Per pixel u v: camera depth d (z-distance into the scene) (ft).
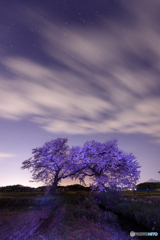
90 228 31.86
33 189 98.02
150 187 88.17
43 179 79.77
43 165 80.53
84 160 80.48
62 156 84.48
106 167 79.05
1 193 83.05
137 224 37.37
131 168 76.54
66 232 28.89
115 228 34.63
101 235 28.66
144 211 40.98
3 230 31.96
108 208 52.80
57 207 52.49
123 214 45.44
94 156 80.38
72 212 43.34
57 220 36.50
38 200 60.70
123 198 60.54
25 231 31.35
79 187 99.91
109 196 59.82
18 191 92.63
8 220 39.04
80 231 29.76
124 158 78.48
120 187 68.85
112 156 78.28
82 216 39.86
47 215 44.37
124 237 29.43
